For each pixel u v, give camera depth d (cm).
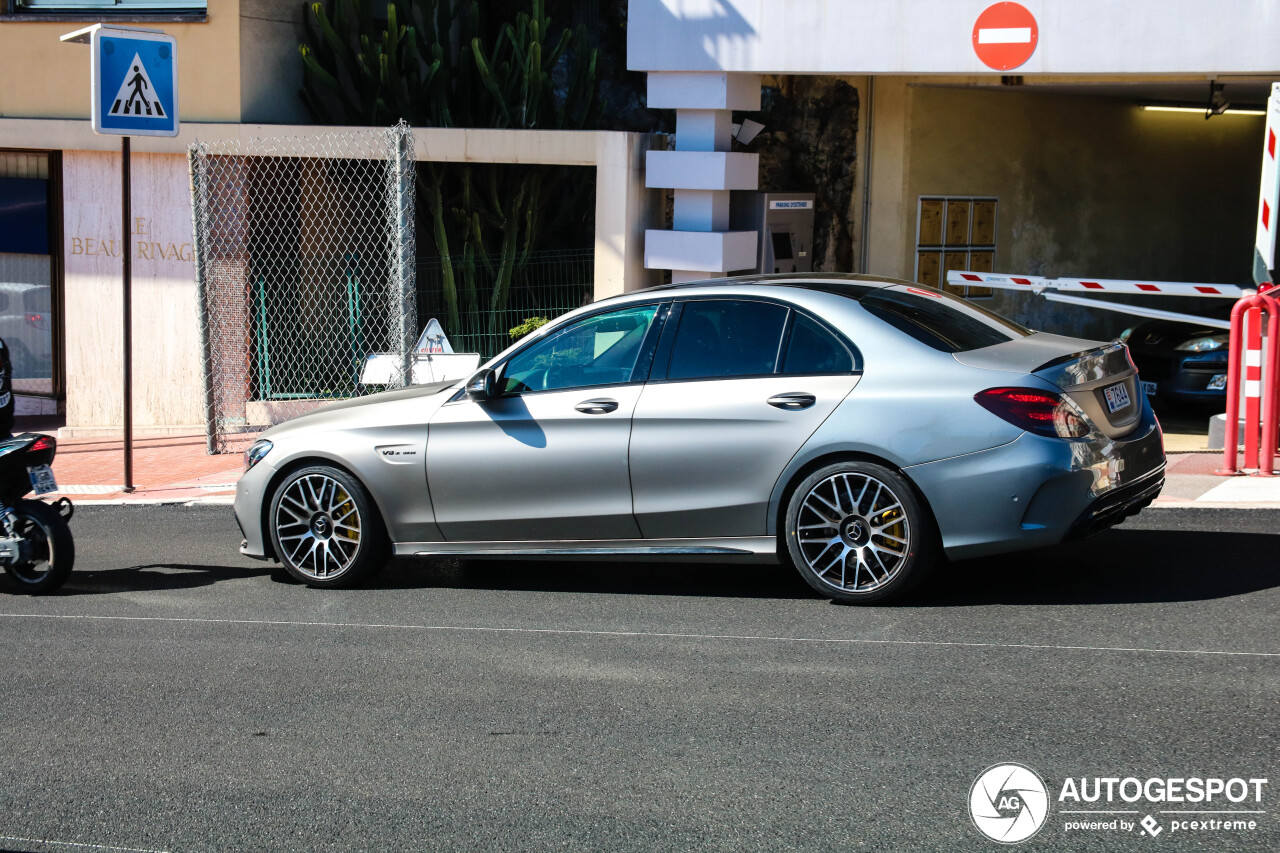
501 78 1511
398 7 1641
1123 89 1458
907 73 1207
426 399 720
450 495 704
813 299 644
